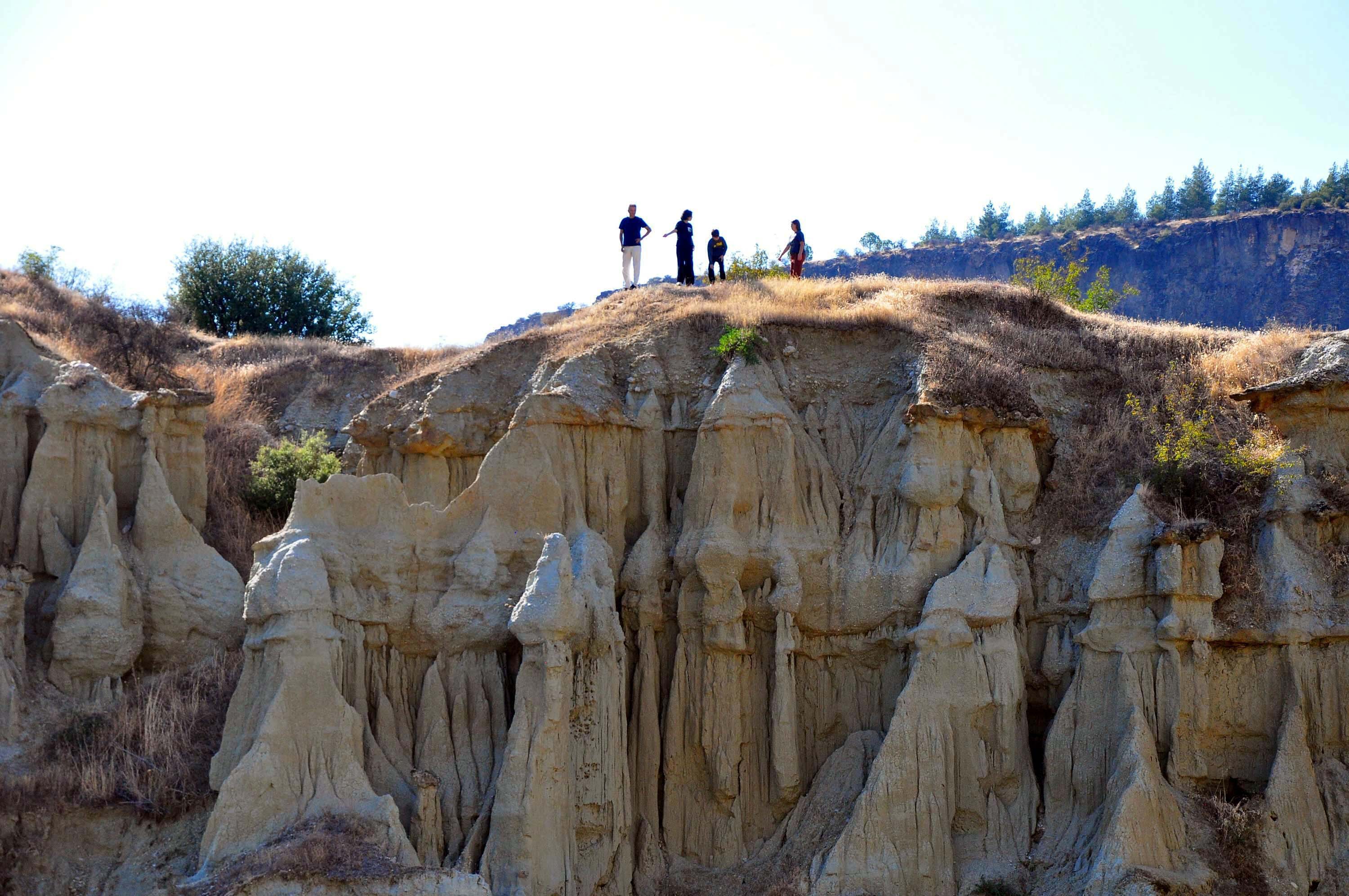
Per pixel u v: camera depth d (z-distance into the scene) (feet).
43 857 59.16
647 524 74.79
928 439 72.33
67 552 70.08
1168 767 66.59
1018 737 68.49
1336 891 64.23
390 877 55.31
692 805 70.33
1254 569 69.67
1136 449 76.23
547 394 73.41
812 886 64.18
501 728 66.18
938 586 69.31
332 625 63.00
